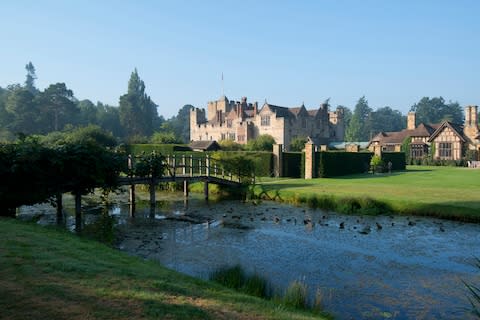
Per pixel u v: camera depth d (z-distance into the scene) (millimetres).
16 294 6047
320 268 11570
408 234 15406
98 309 5680
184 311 5859
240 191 27219
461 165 56781
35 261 7844
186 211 21703
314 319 6648
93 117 107875
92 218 19453
